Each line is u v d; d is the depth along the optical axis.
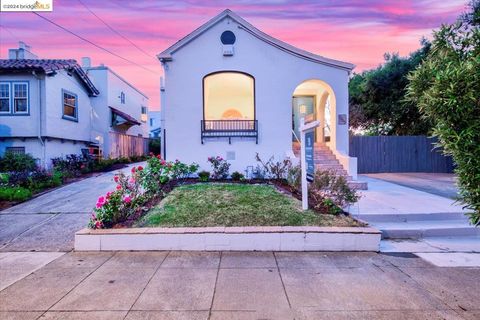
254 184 8.57
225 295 3.35
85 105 16.73
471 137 2.42
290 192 7.40
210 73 9.98
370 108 18.03
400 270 4.05
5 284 3.66
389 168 14.57
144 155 23.75
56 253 4.79
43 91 12.91
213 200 6.54
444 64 2.75
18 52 15.31
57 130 13.77
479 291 3.44
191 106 9.96
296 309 3.05
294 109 13.13
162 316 2.93
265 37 9.94
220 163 9.64
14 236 5.62
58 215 6.89
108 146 18.30
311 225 5.27
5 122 12.80
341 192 6.16
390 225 5.93
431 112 2.64
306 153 6.01
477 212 2.68
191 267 4.18
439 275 3.89
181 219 5.54
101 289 3.51
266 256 4.61
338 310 3.02
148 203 6.54
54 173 11.04
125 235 4.87
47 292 3.44
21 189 8.68
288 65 10.09
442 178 12.31
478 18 3.04
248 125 10.41
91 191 9.45
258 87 10.02
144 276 3.88
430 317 2.90
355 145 14.38
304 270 4.06
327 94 12.10
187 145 9.95
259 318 2.89
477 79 2.32
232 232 4.86
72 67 14.59
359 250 4.83
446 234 5.69
